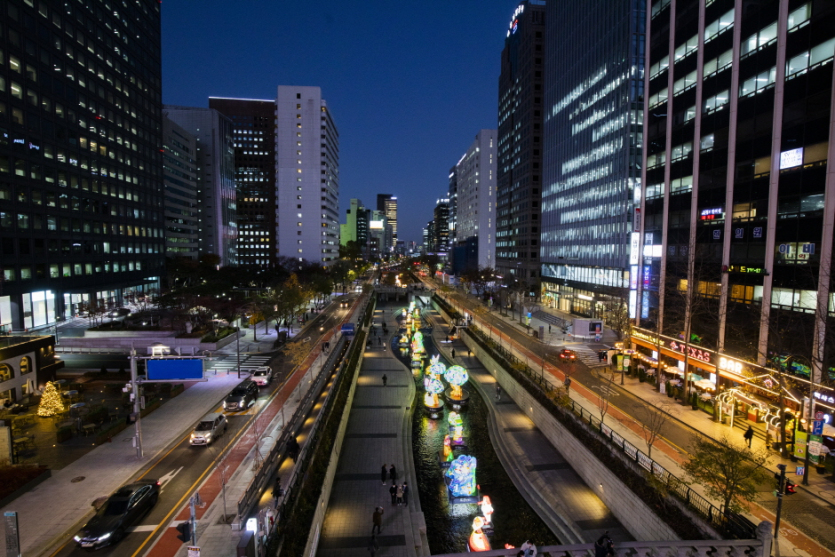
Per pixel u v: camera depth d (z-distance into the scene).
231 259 176.88
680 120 39.38
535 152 112.69
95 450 25.94
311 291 80.19
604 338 62.28
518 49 122.62
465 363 53.78
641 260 45.22
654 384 39.94
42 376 35.81
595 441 25.44
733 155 32.94
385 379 44.19
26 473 22.00
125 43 87.25
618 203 65.88
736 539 15.88
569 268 84.94
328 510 22.16
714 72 35.06
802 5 27.11
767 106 29.86
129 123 88.50
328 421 29.42
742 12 32.09
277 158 156.12
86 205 75.25
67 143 70.62
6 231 58.53
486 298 107.12
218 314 65.00
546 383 36.97
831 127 25.14
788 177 28.11
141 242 92.62
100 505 19.39
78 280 73.00
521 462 27.75
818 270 25.84
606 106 70.19
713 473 17.08
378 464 27.28
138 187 91.62
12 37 59.81
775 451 25.45
